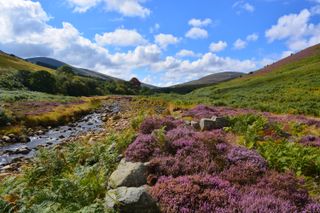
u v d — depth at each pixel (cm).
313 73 6756
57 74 10575
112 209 568
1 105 3659
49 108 3881
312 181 857
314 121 1964
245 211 598
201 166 845
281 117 2238
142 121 1534
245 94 5500
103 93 11725
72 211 582
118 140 1177
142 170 797
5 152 1819
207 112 2180
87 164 1016
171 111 2853
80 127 2891
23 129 2525
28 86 8456
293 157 973
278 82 6838
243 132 1385
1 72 8612
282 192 698
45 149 1050
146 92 15488
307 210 631
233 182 770
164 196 656
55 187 712
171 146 984
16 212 587
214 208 620
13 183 779
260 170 834
